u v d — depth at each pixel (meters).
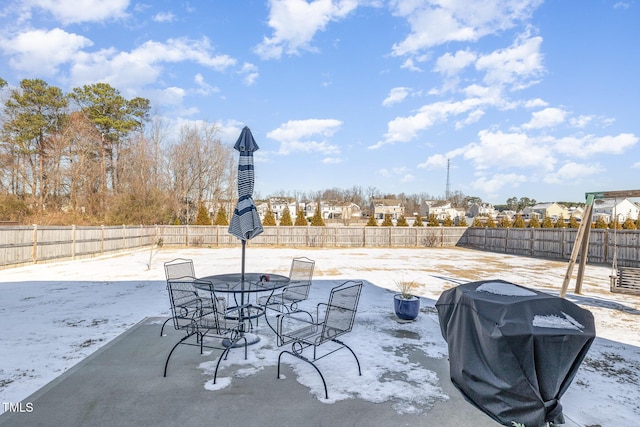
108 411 2.53
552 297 2.45
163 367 3.32
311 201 61.22
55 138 23.52
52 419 2.41
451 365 2.66
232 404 2.65
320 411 2.57
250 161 4.42
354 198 68.38
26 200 21.78
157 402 2.67
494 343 2.19
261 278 4.43
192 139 29.53
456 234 22.92
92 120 25.20
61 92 24.28
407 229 22.84
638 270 7.28
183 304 3.95
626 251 12.79
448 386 3.02
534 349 2.11
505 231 18.89
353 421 2.43
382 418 2.48
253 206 4.36
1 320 5.01
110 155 27.27
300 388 2.94
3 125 21.83
